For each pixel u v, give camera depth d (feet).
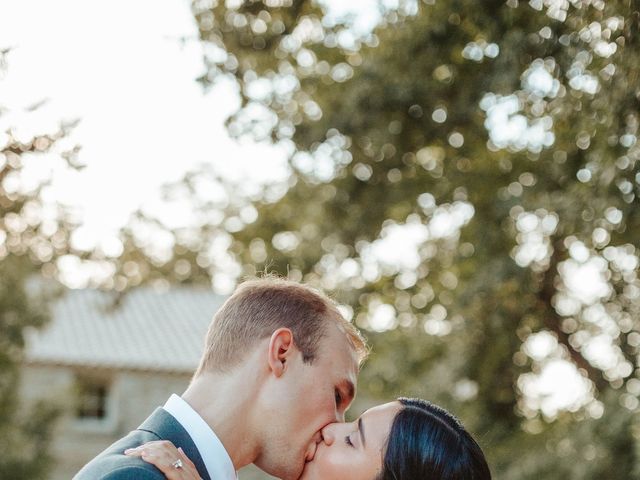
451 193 43.75
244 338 9.06
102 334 72.69
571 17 19.35
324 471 9.07
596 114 21.43
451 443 8.96
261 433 9.00
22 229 34.83
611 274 36.70
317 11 36.06
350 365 9.43
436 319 49.29
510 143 39.81
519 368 46.73
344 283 46.70
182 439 8.48
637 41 18.22
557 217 36.19
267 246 52.65
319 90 39.68
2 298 40.40
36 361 67.26
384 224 44.75
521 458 44.09
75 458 67.92
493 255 43.80
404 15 35.58
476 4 25.71
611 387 45.01
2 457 44.45
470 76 34.94
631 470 39.29
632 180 23.49
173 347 72.79
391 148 40.06
